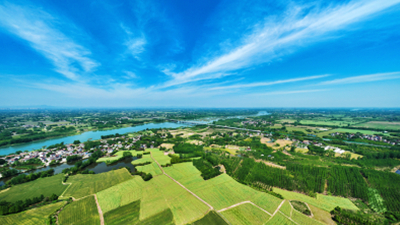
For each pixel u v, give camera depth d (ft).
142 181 371.35
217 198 305.94
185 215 259.19
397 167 458.91
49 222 241.14
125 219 249.75
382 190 326.44
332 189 335.26
